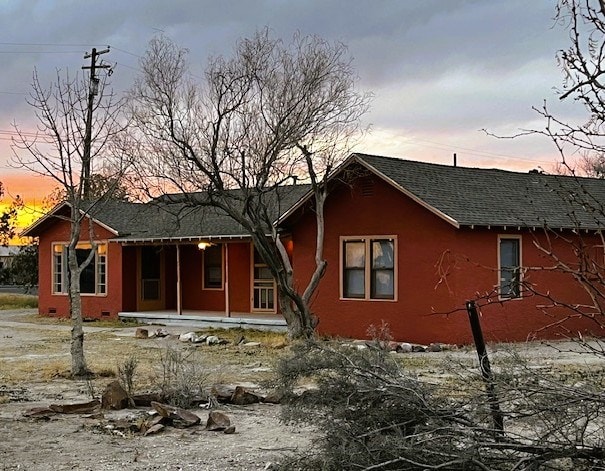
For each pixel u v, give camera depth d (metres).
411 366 12.61
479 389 4.60
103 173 19.84
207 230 22.80
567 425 4.21
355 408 4.94
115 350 16.77
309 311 18.11
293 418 5.28
